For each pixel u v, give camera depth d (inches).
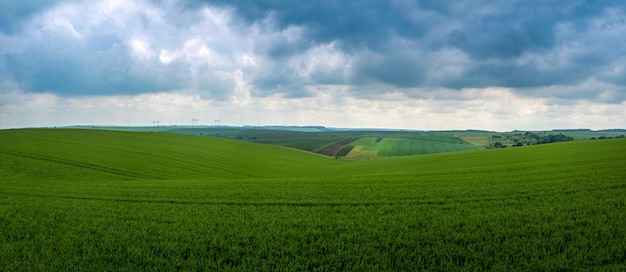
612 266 370.3
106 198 792.3
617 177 857.5
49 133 2367.1
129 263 401.4
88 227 541.3
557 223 507.5
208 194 841.5
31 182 1034.1
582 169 1024.9
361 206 683.4
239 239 481.4
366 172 1743.4
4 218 587.8
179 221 577.9
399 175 1203.9
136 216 611.5
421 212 617.9
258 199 774.5
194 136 3287.4
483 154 2010.3
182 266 399.9
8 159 1373.0
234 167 1833.2
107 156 1644.9
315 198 776.9
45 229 530.9
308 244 465.4
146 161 1649.9
